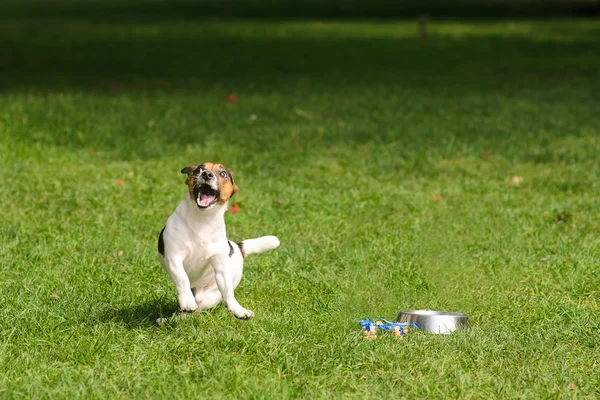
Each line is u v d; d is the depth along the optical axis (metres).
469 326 7.12
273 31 35.59
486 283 8.60
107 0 59.53
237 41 31.64
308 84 22.61
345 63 26.78
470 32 35.81
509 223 10.79
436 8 48.84
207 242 6.55
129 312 7.22
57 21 41.47
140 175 12.84
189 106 18.62
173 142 15.23
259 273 8.62
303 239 9.87
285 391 5.46
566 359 6.38
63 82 21.81
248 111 18.31
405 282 8.47
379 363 6.11
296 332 6.76
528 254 9.54
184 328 6.72
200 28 36.94
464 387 5.69
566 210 11.44
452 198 12.16
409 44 31.38
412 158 14.63
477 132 16.84
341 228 10.48
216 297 7.10
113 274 8.36
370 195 12.03
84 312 7.14
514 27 38.12
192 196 6.46
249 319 6.68
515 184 13.09
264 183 12.66
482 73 25.22
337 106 19.20
